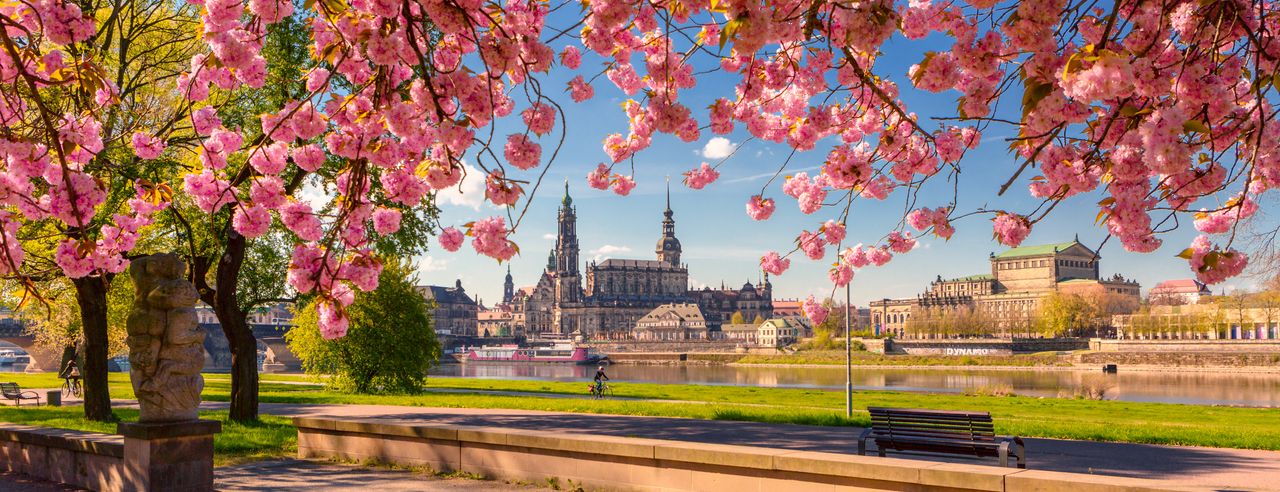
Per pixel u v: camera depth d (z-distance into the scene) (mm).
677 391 64875
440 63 9367
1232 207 7938
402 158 9703
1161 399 79688
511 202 8883
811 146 9719
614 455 16281
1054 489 11758
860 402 49500
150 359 14727
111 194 25438
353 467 19562
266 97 26516
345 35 8211
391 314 59844
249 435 25031
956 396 57344
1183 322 191250
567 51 9750
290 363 159375
